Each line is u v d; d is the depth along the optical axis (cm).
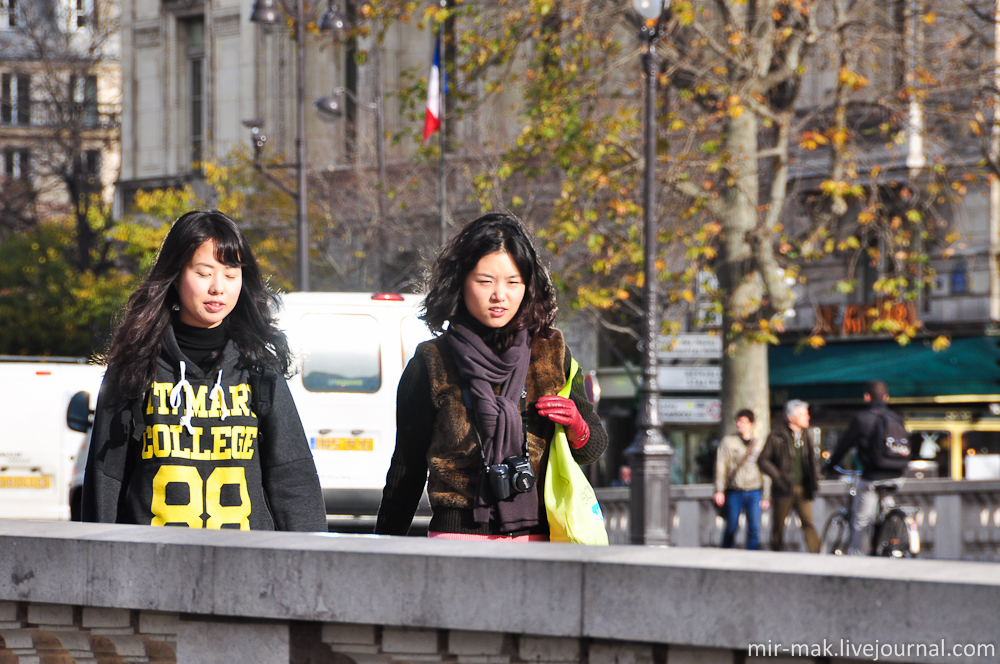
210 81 13775
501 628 831
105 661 1059
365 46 11981
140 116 14712
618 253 6153
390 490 1286
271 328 1395
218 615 965
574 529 1195
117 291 14075
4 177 18312
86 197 16312
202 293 1320
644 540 5188
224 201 11588
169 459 1295
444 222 8194
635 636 790
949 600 693
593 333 9862
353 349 3447
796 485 4872
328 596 888
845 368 8494
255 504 1334
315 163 12319
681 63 6088
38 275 15100
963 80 6556
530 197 8306
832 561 781
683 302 8675
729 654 806
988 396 7956
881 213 8362
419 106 11525
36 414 5078
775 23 6456
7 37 19000
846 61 6194
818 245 8788
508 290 1248
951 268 8488
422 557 859
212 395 1327
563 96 6141
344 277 10688
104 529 1044
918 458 8238
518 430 1225
